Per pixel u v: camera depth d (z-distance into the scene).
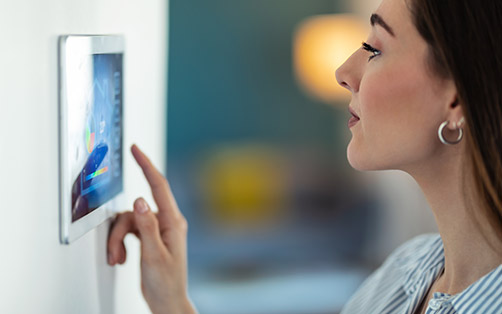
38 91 0.66
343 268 4.20
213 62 4.71
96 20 0.84
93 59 0.80
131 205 1.06
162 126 1.29
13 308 0.63
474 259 0.84
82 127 0.77
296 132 4.82
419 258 1.05
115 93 0.90
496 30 0.72
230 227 4.49
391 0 0.78
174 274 1.02
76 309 0.81
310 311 3.60
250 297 3.74
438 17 0.73
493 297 0.79
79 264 0.82
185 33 4.67
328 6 4.79
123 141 0.95
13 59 0.60
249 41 4.74
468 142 0.74
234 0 4.69
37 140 0.67
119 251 0.97
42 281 0.70
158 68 1.24
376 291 1.11
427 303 0.94
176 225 1.03
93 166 0.82
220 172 4.63
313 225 4.59
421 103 0.77
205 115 4.73
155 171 1.01
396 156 0.79
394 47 0.77
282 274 4.09
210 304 3.63
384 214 4.38
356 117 0.86
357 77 0.84
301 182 4.74
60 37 0.71
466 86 0.72
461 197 0.81
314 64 4.57
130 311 1.12
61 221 0.74
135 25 1.05
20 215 0.63
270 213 4.60
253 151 4.76
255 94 4.78
